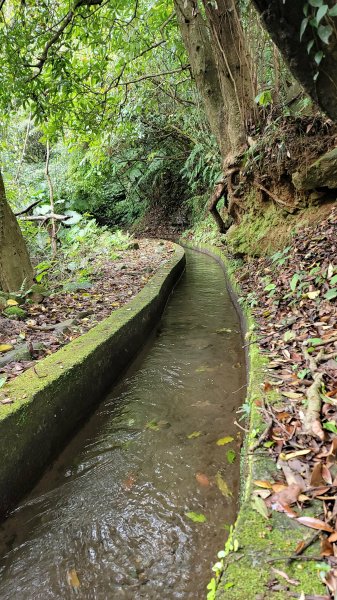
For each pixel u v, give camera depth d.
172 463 2.38
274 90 5.51
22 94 6.34
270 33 1.51
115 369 3.47
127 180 17.22
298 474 1.52
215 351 3.96
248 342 3.16
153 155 14.34
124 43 7.58
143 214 17.61
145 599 1.61
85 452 2.57
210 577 1.66
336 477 1.45
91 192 16.16
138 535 1.91
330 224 4.00
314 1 1.29
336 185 4.32
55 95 6.69
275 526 1.31
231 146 6.10
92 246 9.76
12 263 4.72
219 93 6.35
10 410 2.11
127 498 2.14
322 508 1.36
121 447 2.58
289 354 2.52
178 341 4.34
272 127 5.10
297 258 4.00
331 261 3.35
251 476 1.57
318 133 4.68
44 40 5.91
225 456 2.38
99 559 1.80
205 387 3.24
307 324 2.81
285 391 2.11
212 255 10.00
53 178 15.07
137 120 12.53
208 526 1.91
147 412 2.96
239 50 5.54
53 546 1.88
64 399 2.60
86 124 7.93
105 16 6.63
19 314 4.02
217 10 5.36
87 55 8.55
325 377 2.13
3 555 1.85
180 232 15.36
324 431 1.72
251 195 5.84
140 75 10.50
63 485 2.28
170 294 6.45
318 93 1.61
